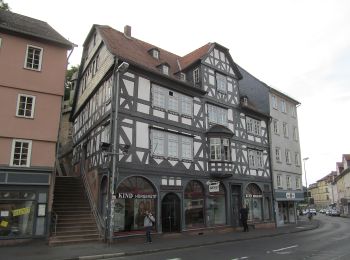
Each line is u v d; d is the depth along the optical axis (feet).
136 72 65.98
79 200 69.56
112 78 64.80
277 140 107.34
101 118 68.90
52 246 50.67
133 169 61.67
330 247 50.88
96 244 53.42
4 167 52.42
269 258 40.93
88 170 75.25
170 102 71.82
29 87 56.95
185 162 72.18
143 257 43.86
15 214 52.19
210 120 81.05
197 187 74.79
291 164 113.60
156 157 66.28
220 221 78.95
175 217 68.64
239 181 86.17
